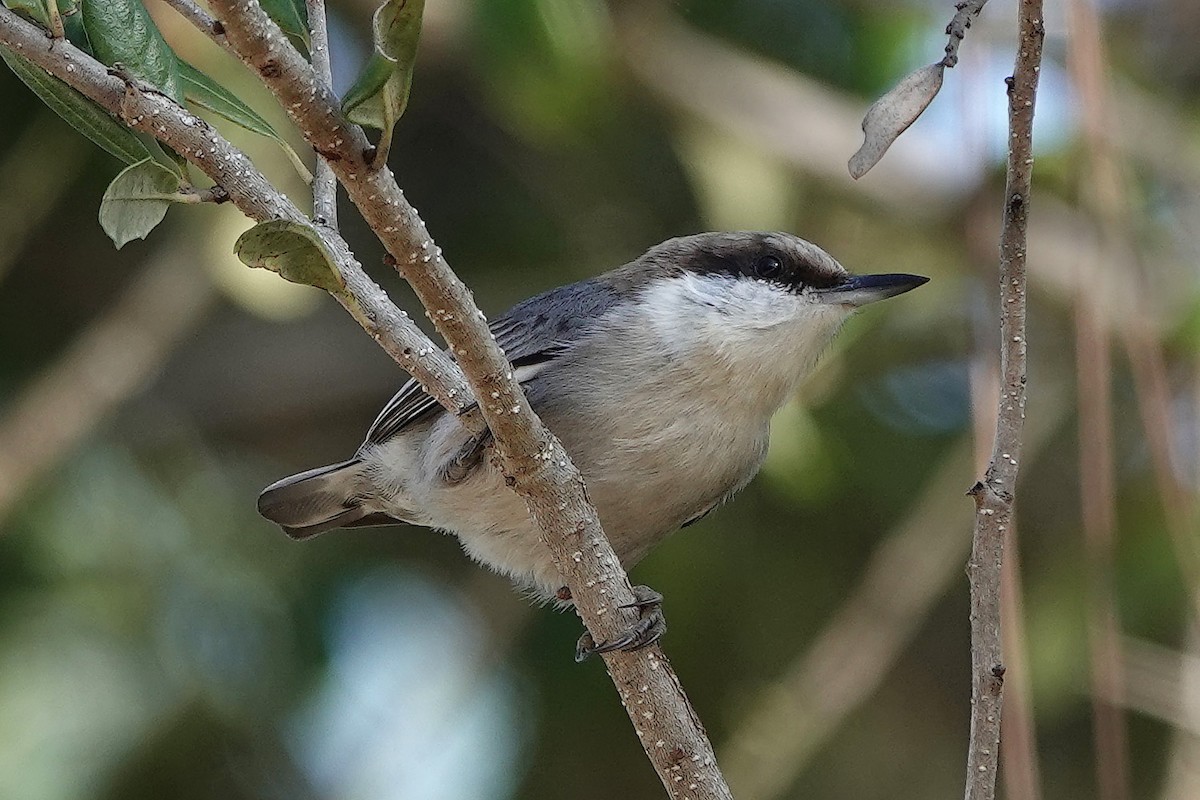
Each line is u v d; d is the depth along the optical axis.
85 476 11.05
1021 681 6.31
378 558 11.55
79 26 5.67
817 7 11.85
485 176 11.94
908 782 11.50
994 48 9.71
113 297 11.81
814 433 10.15
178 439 11.78
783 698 9.90
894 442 11.48
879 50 11.55
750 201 11.01
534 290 11.57
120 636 10.59
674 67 11.19
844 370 10.73
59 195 11.01
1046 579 10.42
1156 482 9.98
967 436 10.39
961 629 11.80
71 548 10.68
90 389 10.64
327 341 12.68
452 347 5.30
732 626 11.23
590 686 11.23
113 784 10.31
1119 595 10.16
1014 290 5.21
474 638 10.85
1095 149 7.80
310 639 11.04
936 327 11.27
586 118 9.96
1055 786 10.98
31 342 11.70
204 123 5.37
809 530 11.44
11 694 10.23
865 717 11.62
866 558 11.40
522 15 9.43
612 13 10.98
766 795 9.71
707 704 11.08
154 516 11.18
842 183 11.25
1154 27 11.85
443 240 11.87
